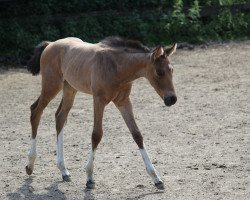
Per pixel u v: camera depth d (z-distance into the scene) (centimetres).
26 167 866
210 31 2070
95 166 896
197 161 899
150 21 2059
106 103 803
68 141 1037
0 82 1584
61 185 823
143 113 1215
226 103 1269
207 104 1267
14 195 789
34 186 823
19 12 1966
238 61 1719
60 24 1969
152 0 2105
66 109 876
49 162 932
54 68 884
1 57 1852
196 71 1617
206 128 1085
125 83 791
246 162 885
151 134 1061
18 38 1872
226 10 2112
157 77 743
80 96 1403
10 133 1104
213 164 879
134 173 858
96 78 796
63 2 2006
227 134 1041
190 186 791
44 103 889
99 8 2066
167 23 2042
